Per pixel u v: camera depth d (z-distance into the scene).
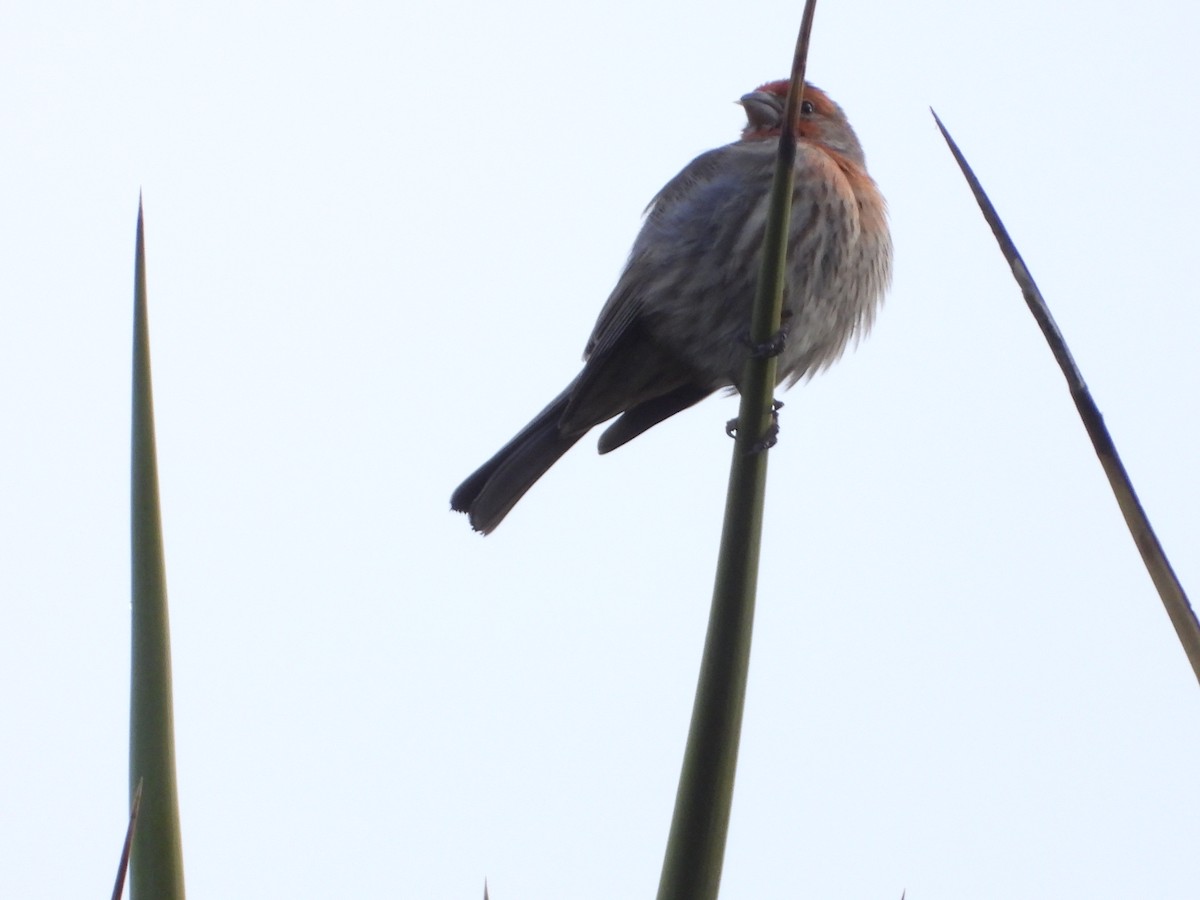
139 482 5.10
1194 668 3.81
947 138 4.37
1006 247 4.21
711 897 5.09
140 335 5.13
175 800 5.03
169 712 5.07
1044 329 4.09
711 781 5.11
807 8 5.59
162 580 5.10
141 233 5.14
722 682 5.16
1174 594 3.88
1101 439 4.02
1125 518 3.97
